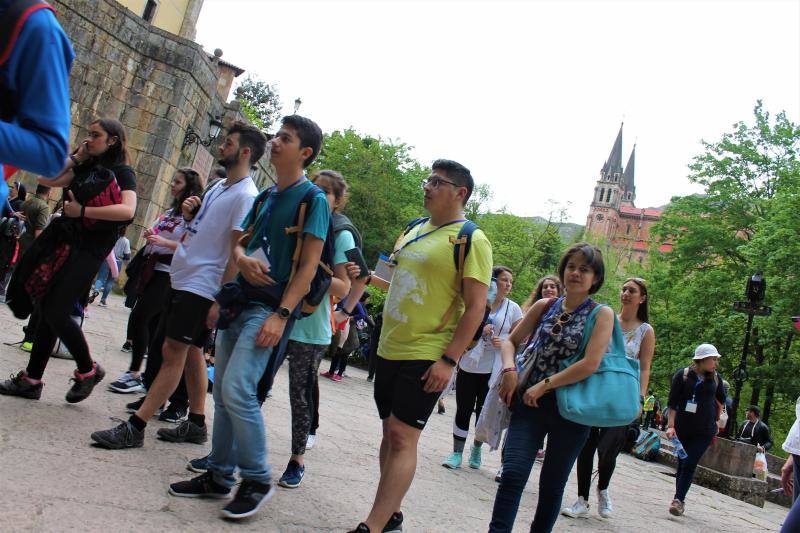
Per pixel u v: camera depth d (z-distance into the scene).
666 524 6.64
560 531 5.18
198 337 4.57
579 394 3.44
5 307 10.18
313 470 4.81
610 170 141.00
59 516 2.76
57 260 4.38
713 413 7.48
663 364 31.06
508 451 3.52
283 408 7.45
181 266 4.26
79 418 4.46
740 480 12.09
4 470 3.13
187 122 18.36
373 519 3.23
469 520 4.57
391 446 3.38
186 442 4.59
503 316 6.92
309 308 3.56
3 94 1.83
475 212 48.16
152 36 17.39
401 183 45.34
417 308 3.47
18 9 1.83
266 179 27.88
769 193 32.41
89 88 16.58
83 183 4.42
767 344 28.52
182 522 3.07
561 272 3.82
